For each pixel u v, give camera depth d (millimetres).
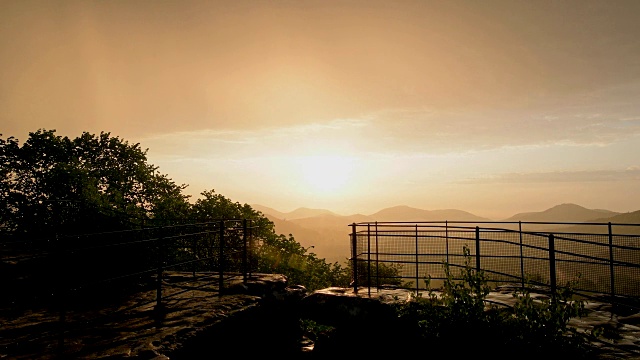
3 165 14734
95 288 8328
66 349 5125
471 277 6871
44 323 6293
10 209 13062
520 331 6090
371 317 8539
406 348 7762
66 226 10703
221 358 6680
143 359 4879
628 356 5582
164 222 13742
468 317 6488
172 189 19062
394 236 9727
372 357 8141
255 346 7957
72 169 14086
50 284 7078
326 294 9445
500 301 8383
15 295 7402
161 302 7785
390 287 10203
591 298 7316
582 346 5910
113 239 9641
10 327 6062
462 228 9141
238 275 10562
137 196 17594
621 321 7203
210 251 15781
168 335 5727
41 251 8797
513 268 8758
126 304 7582
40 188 14305
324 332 9648
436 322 6785
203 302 7793
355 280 9898
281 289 9891
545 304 6145
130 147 18297
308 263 20469
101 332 5863
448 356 6457
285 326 9539
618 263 6797
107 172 16703
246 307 7750
